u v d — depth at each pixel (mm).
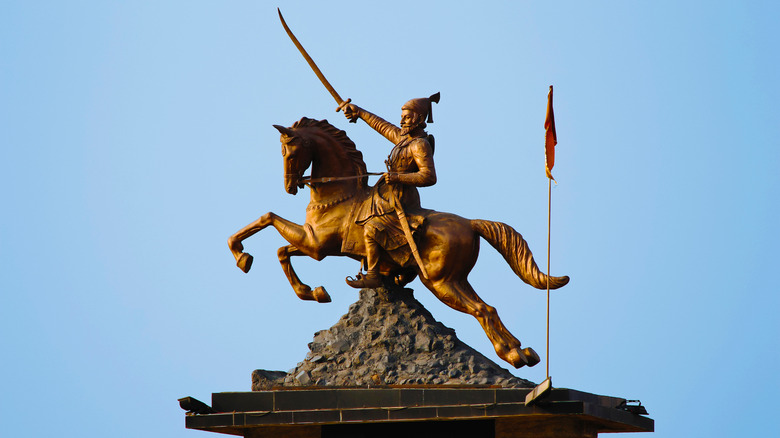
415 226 57188
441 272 57312
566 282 56844
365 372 56312
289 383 56969
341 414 54250
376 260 57438
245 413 55031
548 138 54188
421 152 57781
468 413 52938
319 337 58406
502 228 58062
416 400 53844
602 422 54656
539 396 50625
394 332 57219
